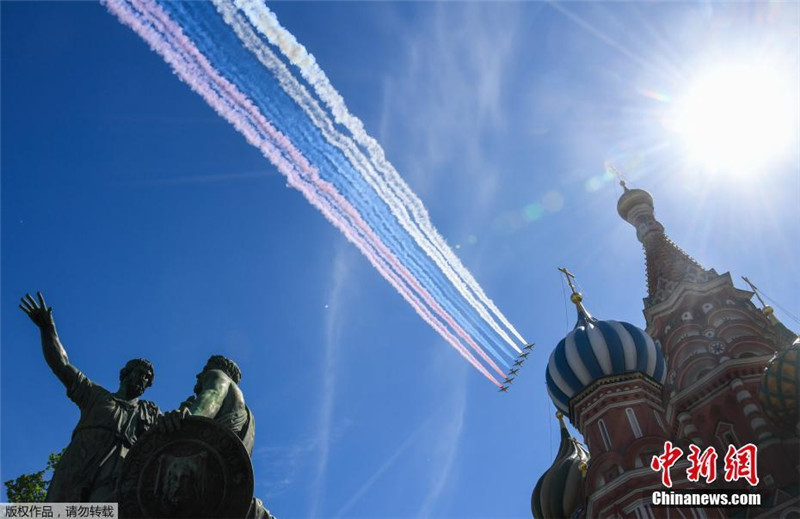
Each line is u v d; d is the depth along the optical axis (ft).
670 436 160.76
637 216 244.42
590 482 151.33
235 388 52.85
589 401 165.78
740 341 179.22
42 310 48.60
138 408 49.60
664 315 203.62
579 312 189.88
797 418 147.74
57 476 45.09
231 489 43.98
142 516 42.55
